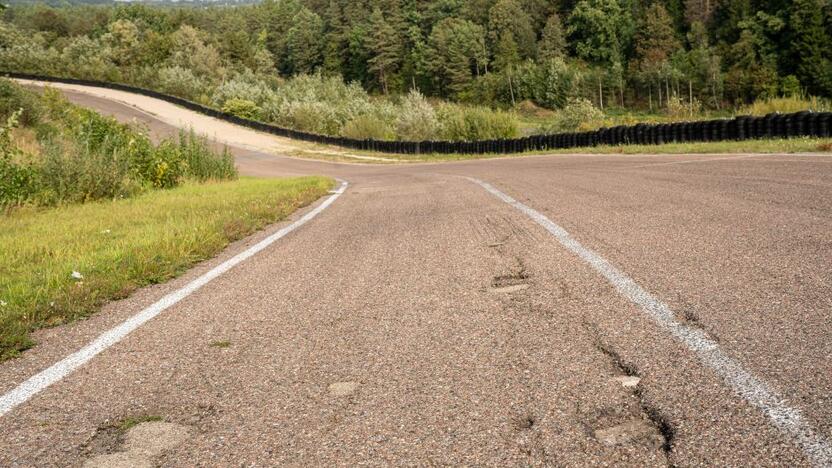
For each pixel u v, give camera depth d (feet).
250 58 402.52
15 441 6.99
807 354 7.55
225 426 7.07
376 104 205.26
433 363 8.54
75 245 21.89
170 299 14.10
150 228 25.22
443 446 6.15
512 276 13.23
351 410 7.23
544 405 6.88
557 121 122.01
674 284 11.25
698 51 296.10
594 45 377.30
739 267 12.00
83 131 53.78
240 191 44.86
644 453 5.70
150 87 263.08
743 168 31.65
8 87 85.40
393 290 13.12
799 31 259.19
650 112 301.63
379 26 413.39
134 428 7.18
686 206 20.57
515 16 396.78
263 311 12.36
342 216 28.99
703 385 6.98
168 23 510.58
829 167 28.60
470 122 134.41
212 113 207.31
